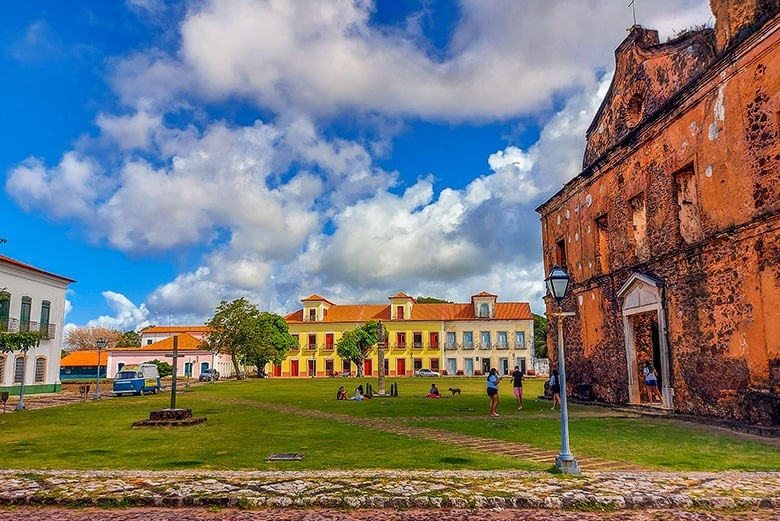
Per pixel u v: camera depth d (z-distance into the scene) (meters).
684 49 18.62
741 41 14.84
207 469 9.81
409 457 10.95
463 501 7.45
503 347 81.19
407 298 84.06
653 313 20.34
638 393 20.70
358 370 78.81
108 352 75.00
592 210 24.27
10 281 36.06
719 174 15.97
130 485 8.32
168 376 69.00
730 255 15.48
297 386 45.75
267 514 7.15
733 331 15.34
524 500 7.48
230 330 65.38
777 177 13.91
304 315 87.00
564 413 9.53
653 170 19.44
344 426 16.52
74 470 9.77
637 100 21.98
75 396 35.66
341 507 7.41
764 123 14.34
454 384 47.97
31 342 22.56
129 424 18.12
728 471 9.52
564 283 9.95
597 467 9.96
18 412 23.64
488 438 13.61
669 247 18.41
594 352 23.84
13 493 7.83
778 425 13.70
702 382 16.59
